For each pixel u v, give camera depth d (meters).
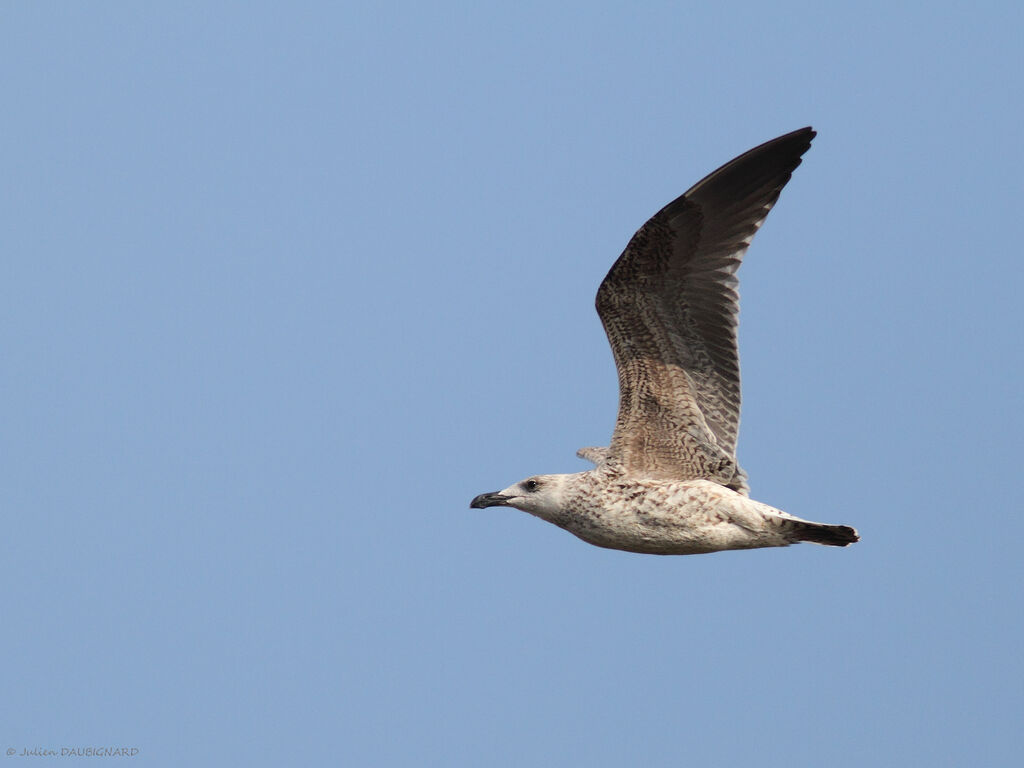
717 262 15.38
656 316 15.62
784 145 15.31
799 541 15.52
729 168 15.10
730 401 15.62
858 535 15.08
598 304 15.70
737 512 15.50
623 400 15.95
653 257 15.31
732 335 15.41
